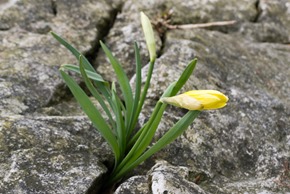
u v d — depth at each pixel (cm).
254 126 56
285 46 74
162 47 67
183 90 57
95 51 66
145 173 49
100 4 74
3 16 67
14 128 49
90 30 69
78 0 73
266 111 58
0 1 71
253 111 58
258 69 66
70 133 51
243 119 57
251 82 63
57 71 59
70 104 57
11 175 45
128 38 67
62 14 70
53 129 50
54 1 72
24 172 46
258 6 82
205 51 66
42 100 55
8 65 58
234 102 58
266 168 52
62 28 68
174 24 74
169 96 46
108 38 68
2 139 48
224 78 63
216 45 69
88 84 46
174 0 77
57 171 46
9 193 44
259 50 71
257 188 49
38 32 67
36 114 54
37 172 46
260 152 54
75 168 47
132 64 64
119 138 48
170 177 46
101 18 71
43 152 48
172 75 58
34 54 61
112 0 76
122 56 65
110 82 61
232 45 70
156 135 52
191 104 41
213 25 75
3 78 56
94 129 52
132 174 49
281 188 50
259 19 80
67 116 53
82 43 66
